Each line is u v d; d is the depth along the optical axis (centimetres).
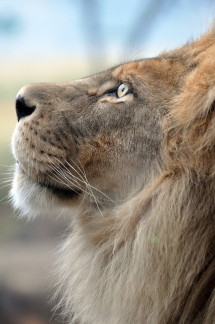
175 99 436
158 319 396
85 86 478
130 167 448
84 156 457
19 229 1024
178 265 389
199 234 388
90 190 460
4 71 1370
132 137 448
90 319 470
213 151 388
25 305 791
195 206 392
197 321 387
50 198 477
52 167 463
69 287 499
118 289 421
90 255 462
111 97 466
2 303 795
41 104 467
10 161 1127
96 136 457
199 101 407
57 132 461
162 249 397
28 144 466
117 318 423
